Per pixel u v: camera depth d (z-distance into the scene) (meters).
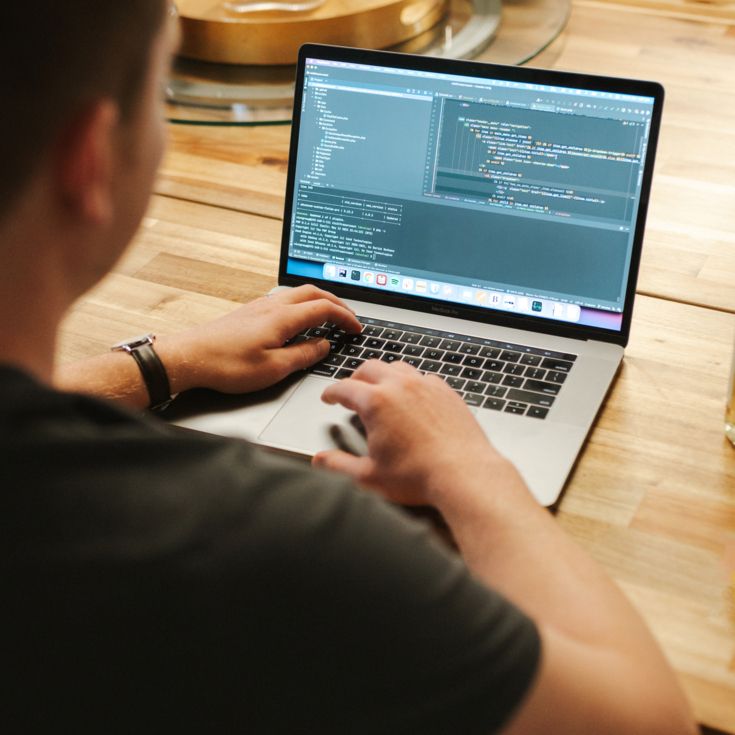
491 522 0.76
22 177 0.46
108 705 0.47
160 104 0.56
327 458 0.92
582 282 1.12
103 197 0.50
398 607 0.49
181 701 0.47
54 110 0.46
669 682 0.64
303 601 0.47
